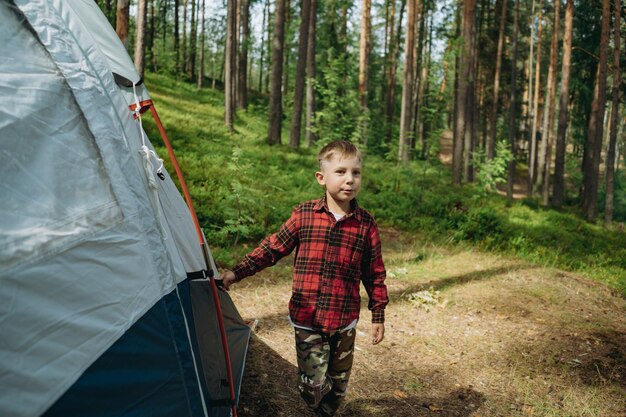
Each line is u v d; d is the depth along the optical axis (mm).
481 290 6152
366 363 4000
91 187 1761
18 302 1389
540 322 5250
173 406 1934
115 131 1941
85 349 1575
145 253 1923
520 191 29484
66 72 1811
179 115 17578
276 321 4520
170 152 2799
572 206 24922
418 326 4914
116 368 1696
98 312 1653
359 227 2531
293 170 13188
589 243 12445
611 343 4859
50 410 1431
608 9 18078
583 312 5777
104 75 2012
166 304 2004
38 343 1429
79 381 1538
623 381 4070
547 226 13727
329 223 2510
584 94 23266
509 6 26859
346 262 2508
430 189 14492
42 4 1844
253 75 49094
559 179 20859
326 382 2605
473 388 3779
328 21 24922
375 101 28984
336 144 2451
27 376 1379
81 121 1810
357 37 26156
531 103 24578
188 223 2695
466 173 22203
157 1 33594
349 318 2543
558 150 20750
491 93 28906
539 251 9156
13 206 1466
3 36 1663
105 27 2727
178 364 1993
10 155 1503
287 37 28375
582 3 23203
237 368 3256
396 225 9773
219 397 2639
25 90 1635
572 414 3512
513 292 6188
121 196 1877
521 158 36156
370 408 3332
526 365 4223
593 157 19859
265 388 3322
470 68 19734
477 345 4562
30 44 1746
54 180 1628
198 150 12578
